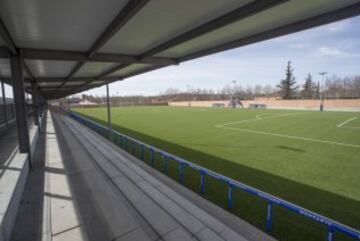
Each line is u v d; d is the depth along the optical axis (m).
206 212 4.06
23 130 6.00
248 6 3.03
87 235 3.39
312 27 3.42
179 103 67.75
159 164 7.43
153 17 3.48
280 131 14.91
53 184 5.29
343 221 4.11
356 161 7.95
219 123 19.64
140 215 3.96
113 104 67.31
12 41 4.49
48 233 3.41
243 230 3.52
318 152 9.30
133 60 6.14
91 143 10.23
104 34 4.12
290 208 3.09
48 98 36.06
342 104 38.19
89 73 9.84
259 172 6.78
